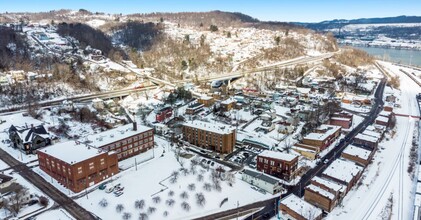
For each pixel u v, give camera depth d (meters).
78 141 92.62
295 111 137.75
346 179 78.00
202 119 132.75
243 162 95.75
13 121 121.69
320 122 126.56
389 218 67.31
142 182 81.69
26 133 98.69
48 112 132.38
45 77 168.38
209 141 104.31
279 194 77.56
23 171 86.31
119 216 67.25
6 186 74.06
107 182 81.75
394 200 74.88
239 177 85.94
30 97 147.38
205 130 104.31
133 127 103.00
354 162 92.06
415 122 134.38
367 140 102.50
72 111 134.38
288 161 82.94
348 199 74.94
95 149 85.19
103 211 69.00
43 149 86.25
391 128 124.44
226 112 141.25
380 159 97.31
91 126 122.69
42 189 77.69
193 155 99.69
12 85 153.12
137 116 140.88
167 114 138.75
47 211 68.62
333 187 72.06
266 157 86.94
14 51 197.62
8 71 173.25
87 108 136.00
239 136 115.69
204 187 78.25
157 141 113.50
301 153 99.12
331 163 88.38
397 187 80.81
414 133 121.12
